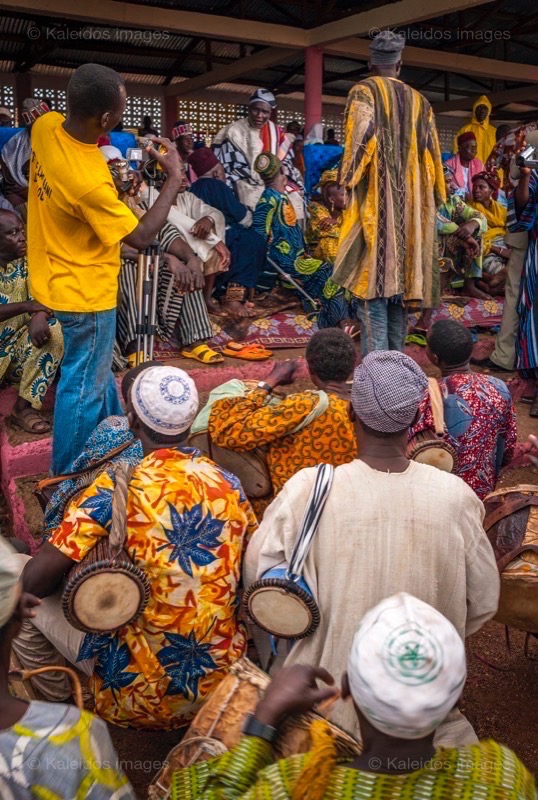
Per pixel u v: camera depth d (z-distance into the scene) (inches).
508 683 140.6
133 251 217.2
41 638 114.3
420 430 135.2
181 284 227.3
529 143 238.2
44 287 153.3
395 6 373.1
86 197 142.8
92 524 96.5
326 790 57.5
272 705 67.0
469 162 358.0
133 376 138.8
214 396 132.5
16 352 203.8
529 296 249.8
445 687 54.3
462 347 145.8
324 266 270.7
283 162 295.3
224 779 64.2
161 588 99.8
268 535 91.4
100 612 94.9
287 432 116.6
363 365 91.3
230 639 105.0
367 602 88.0
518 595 109.3
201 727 86.4
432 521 87.7
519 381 267.6
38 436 201.3
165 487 99.9
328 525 88.3
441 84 653.9
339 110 708.7
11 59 569.3
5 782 56.3
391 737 56.4
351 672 56.6
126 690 103.2
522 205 241.6
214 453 124.3
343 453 117.5
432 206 208.8
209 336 241.8
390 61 200.7
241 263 259.4
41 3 355.9
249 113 291.9
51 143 143.7
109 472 101.1
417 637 55.1
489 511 121.7
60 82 605.6
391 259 201.9
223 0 438.3
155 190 231.0
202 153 266.2
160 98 629.9
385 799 56.5
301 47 429.7
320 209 278.5
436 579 88.7
